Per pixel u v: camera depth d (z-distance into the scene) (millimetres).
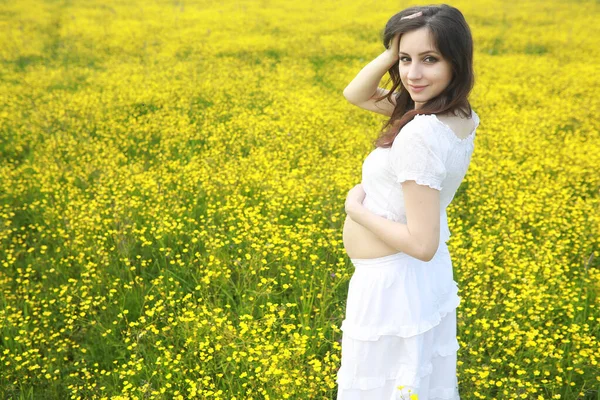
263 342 3053
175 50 12484
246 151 6434
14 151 6578
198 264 4145
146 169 5910
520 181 5355
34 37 13789
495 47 13031
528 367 3031
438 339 2225
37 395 3020
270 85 9273
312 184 5023
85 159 6082
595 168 5652
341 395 2156
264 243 4207
